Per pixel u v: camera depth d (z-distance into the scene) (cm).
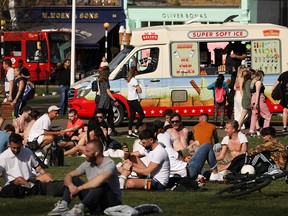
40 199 2444
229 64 4891
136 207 2211
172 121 3312
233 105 4788
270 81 4928
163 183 2609
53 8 10162
